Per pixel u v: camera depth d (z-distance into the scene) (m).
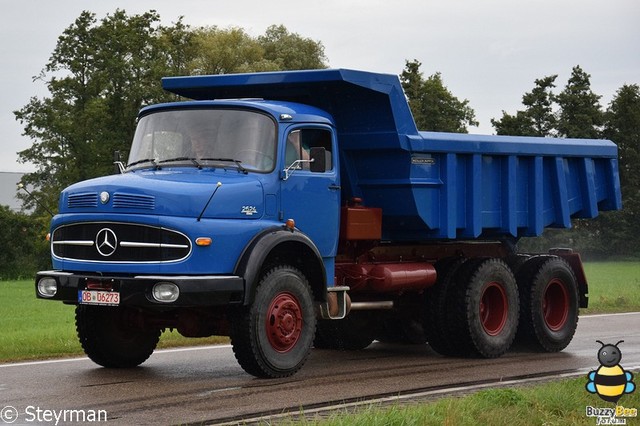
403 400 10.09
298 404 9.79
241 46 74.06
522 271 15.58
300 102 14.04
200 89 14.42
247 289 11.26
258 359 11.49
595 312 23.22
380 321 15.52
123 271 11.15
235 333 11.47
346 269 13.86
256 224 11.73
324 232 12.83
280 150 12.24
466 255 15.56
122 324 12.49
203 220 11.22
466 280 14.48
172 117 12.56
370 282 13.86
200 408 9.55
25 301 37.28
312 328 12.09
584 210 17.25
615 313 22.89
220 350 14.71
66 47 60.81
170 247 11.02
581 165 17.11
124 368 12.64
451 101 76.12
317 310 12.45
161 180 11.43
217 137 12.23
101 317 12.38
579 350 15.77
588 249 84.19
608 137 88.00
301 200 12.44
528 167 16.17
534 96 81.62
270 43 84.62
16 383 11.19
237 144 12.14
